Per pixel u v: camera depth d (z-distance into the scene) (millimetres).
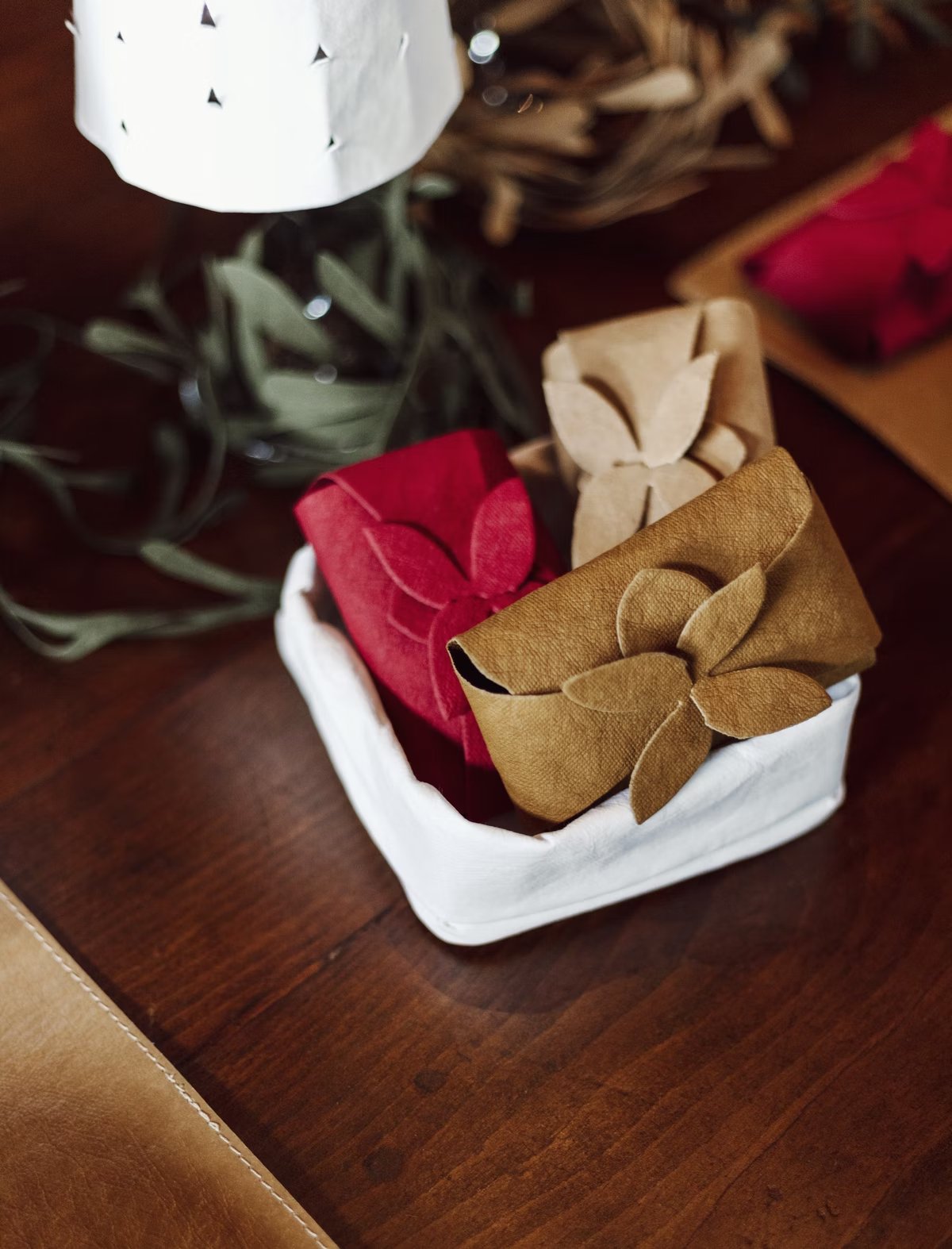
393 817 748
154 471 924
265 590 857
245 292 842
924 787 820
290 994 775
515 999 772
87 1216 712
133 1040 746
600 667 696
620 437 775
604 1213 728
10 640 872
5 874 806
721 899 794
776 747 735
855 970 778
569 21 1047
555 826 729
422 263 865
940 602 871
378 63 742
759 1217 727
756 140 1044
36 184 1031
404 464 773
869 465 912
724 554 717
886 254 900
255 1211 714
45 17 1119
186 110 735
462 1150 741
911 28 1098
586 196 1010
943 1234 724
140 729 846
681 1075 755
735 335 782
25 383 935
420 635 752
